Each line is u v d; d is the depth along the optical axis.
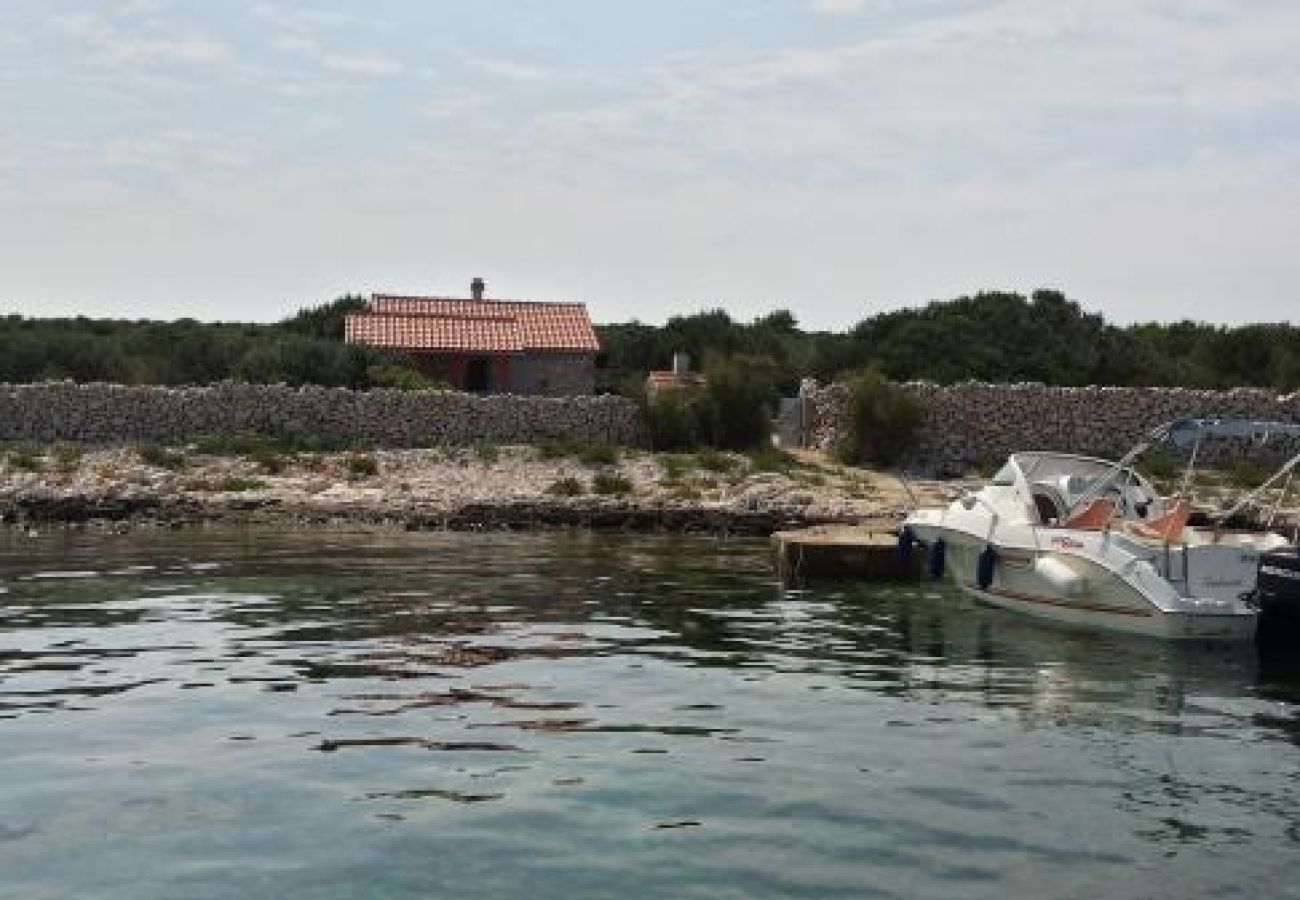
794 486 35.28
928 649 15.67
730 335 63.62
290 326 61.94
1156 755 10.88
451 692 12.73
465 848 8.33
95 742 10.72
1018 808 9.36
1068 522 18.31
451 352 48.91
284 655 14.49
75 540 26.61
